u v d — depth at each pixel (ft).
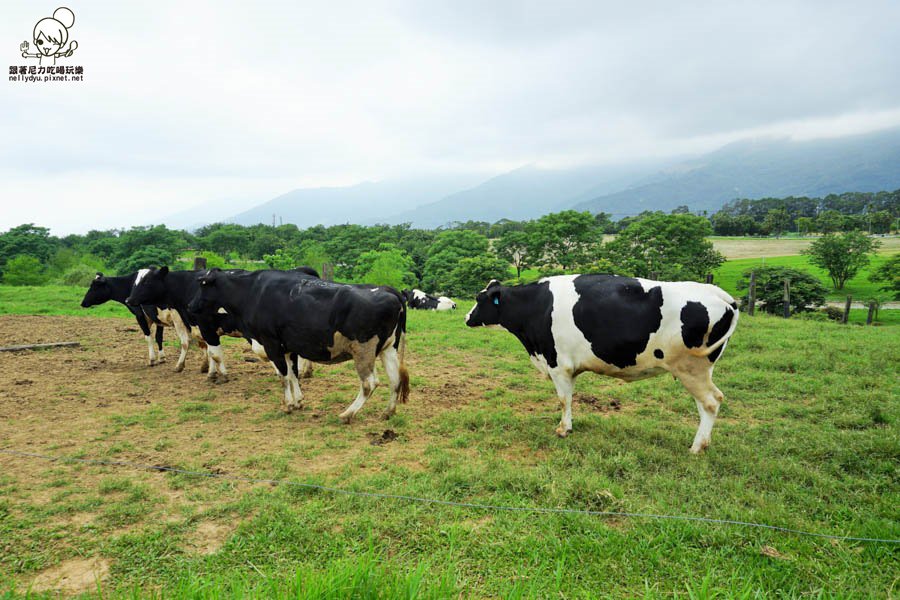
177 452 18.49
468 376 30.45
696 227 223.71
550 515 13.74
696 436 18.53
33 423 21.15
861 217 427.74
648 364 19.30
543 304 21.20
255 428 21.29
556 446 19.20
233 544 12.57
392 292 22.06
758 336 39.52
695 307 17.98
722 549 12.31
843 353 32.60
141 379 28.58
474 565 11.77
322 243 302.45
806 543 12.44
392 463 17.78
